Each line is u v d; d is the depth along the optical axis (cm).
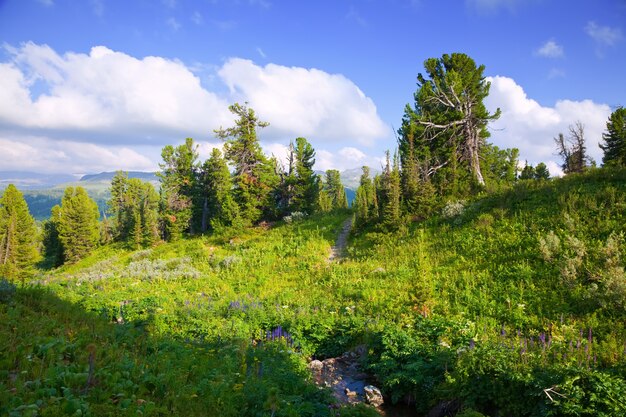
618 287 1226
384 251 2497
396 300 1630
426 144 3944
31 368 599
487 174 4709
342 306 1678
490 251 1953
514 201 2442
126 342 875
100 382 584
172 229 4991
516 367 786
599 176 2325
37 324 830
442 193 3238
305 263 2625
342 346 1277
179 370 710
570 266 1479
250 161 4628
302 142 4959
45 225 7925
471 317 1394
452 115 3825
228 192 4691
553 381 725
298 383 810
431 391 890
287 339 1278
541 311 1339
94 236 6325
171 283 2552
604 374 721
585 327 1159
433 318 1323
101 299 1794
